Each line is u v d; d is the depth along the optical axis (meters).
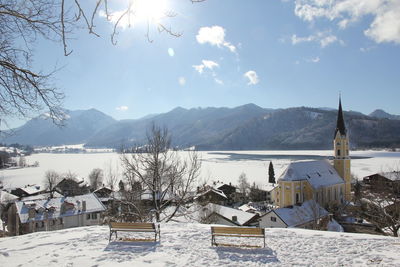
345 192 66.06
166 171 21.62
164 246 10.98
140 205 21.92
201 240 11.84
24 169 156.12
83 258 9.57
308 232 13.26
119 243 11.38
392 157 173.00
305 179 58.97
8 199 65.69
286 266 9.06
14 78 8.23
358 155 194.38
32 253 10.14
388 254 10.06
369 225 40.97
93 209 43.84
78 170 139.75
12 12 7.26
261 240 11.91
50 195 72.56
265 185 86.50
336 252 10.35
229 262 9.37
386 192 33.06
